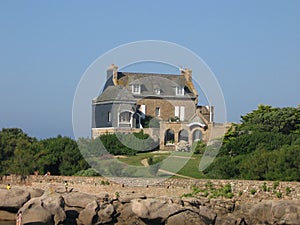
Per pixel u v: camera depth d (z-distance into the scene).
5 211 54.00
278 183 53.84
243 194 54.53
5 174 65.62
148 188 56.47
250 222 51.66
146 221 50.69
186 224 50.47
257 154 60.59
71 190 57.53
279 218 50.19
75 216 52.03
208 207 52.50
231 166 59.47
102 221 51.56
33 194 55.06
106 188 57.34
